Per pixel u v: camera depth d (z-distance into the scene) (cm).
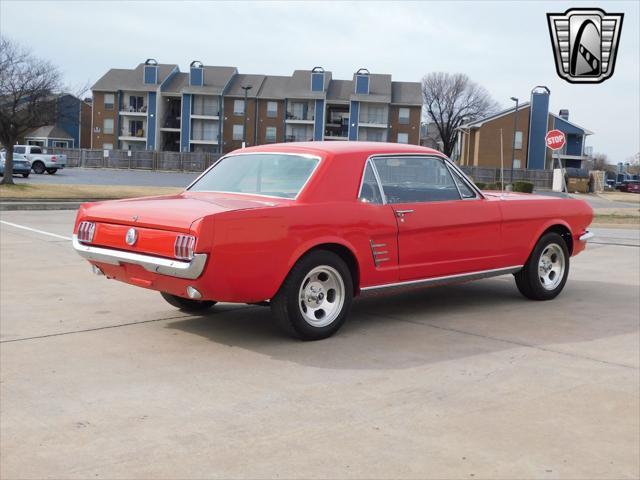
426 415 401
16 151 4394
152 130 7062
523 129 6675
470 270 665
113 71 7244
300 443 360
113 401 420
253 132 7044
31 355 515
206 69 7212
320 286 566
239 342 558
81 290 776
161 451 349
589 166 10425
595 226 1838
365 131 7044
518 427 384
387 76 7188
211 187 635
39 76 2683
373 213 584
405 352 533
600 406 419
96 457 342
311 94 6938
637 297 772
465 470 330
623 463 340
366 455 346
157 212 527
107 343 552
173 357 514
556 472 329
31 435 368
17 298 726
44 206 2053
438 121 8712
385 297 755
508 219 688
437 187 647
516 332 600
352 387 449
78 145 8300
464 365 500
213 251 492
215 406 413
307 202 553
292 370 485
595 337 587
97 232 575
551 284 746
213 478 320
